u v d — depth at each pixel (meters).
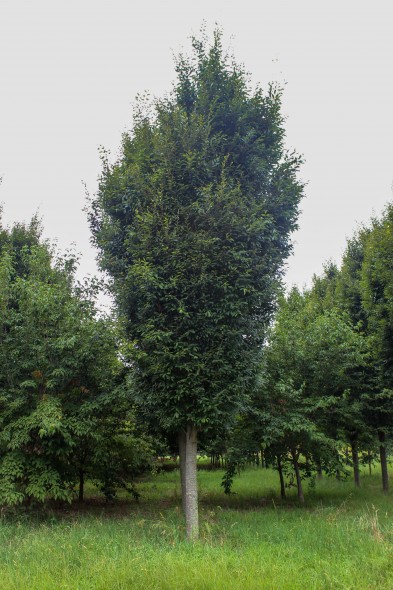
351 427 13.12
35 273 10.88
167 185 7.91
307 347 12.02
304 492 12.99
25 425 8.32
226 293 7.38
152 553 5.55
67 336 8.99
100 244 9.11
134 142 9.17
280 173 8.84
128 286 8.09
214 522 8.21
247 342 8.24
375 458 15.10
